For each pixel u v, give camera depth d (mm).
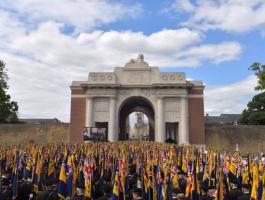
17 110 113188
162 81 93812
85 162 21672
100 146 45906
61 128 94812
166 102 94062
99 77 94188
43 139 93750
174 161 30641
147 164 24469
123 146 46250
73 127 93500
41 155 29703
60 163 29453
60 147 44250
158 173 18375
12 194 19672
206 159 32969
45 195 17734
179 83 92625
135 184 21719
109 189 19047
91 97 93500
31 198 20359
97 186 19594
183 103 92750
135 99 100000
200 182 22500
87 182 17062
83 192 17703
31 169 24625
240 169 26172
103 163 28531
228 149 91000
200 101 94188
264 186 15867
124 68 95562
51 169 24797
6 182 20969
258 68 92500
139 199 18188
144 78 95125
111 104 93125
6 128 94438
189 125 93062
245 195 17250
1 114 107875
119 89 94625
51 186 18625
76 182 19578
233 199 18312
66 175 19250
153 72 95375
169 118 93188
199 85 94250
